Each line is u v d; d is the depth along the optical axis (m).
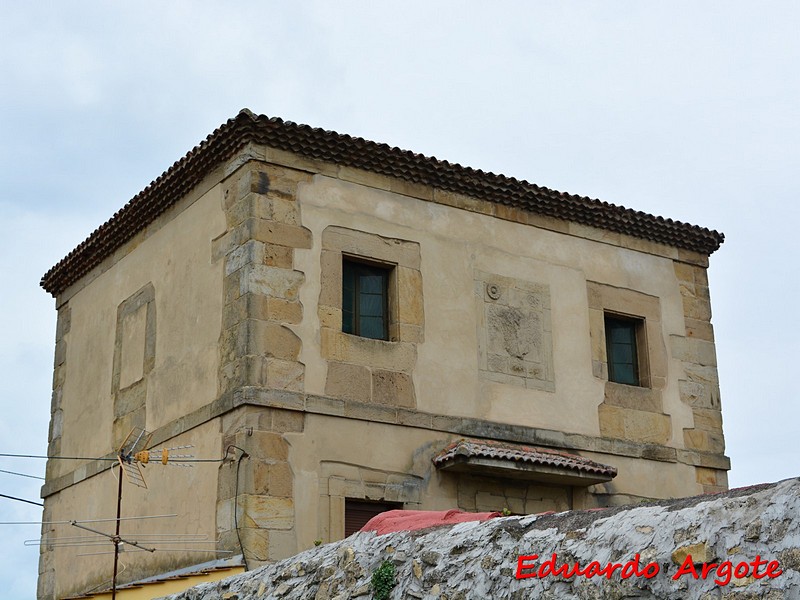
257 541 13.67
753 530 5.70
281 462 14.10
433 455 15.28
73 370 18.64
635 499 16.83
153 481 15.70
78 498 17.64
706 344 18.56
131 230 17.56
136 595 15.00
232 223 15.16
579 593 6.44
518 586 6.86
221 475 14.27
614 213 17.91
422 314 15.82
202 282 15.59
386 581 7.88
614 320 17.98
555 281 17.27
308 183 15.37
